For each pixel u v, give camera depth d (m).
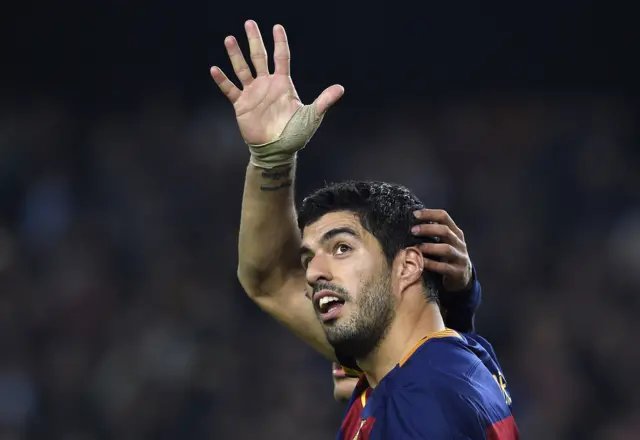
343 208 10.19
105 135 42.97
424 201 40.12
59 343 34.50
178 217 39.41
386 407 9.38
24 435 32.34
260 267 12.19
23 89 44.25
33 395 33.03
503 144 42.00
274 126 11.05
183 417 31.64
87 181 41.22
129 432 31.55
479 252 37.75
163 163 41.25
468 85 44.12
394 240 10.10
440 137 42.75
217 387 32.09
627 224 37.94
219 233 38.66
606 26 42.84
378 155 41.72
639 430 29.77
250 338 33.69
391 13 43.09
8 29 43.59
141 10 43.25
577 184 39.94
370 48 43.72
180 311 35.00
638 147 41.84
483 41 43.62
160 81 44.34
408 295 10.15
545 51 43.59
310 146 41.78
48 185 40.47
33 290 36.19
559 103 43.41
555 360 31.64
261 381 32.16
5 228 39.19
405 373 9.58
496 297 35.66
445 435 9.01
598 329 33.19
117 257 37.84
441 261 10.40
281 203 11.66
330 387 31.33
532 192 40.06
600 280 35.56
